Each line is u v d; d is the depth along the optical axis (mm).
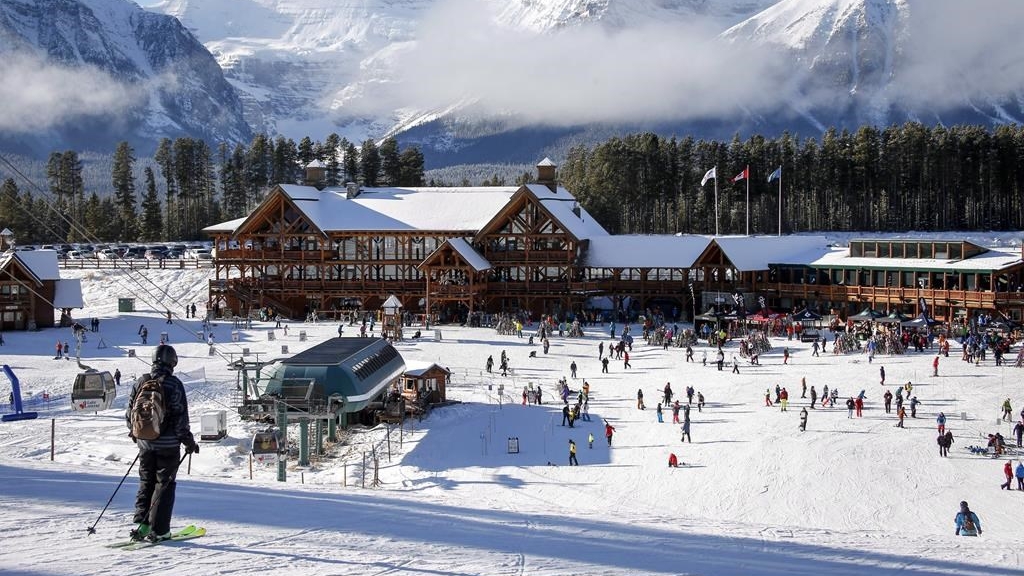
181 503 15062
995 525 36094
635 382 66188
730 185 163625
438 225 99625
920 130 167750
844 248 97125
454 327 90188
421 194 105938
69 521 12938
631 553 12922
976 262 84750
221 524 13172
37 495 15117
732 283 95812
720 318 84188
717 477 42750
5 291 85062
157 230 169625
